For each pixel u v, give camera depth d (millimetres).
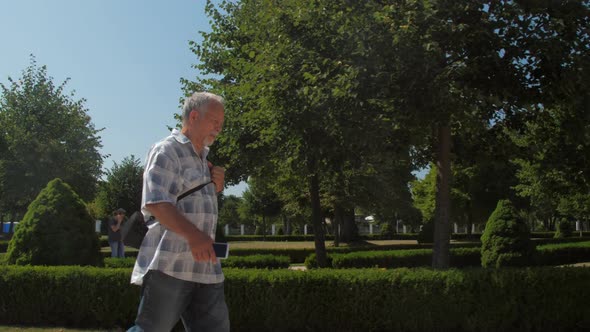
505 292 6191
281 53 7148
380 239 46219
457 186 36000
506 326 6199
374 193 23797
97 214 37500
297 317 6395
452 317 6207
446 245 7480
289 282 6430
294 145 8078
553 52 5941
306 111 6984
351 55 6516
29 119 24312
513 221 12305
